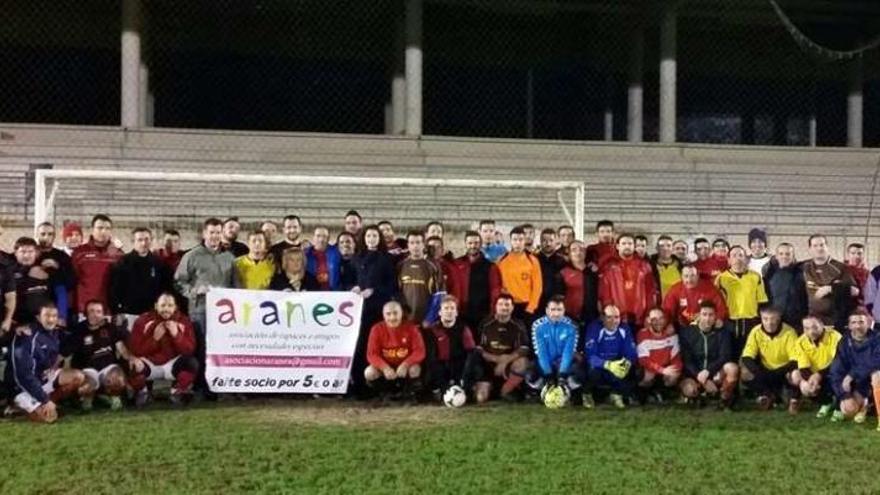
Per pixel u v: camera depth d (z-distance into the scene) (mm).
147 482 5879
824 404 8711
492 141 21172
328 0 23797
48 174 10328
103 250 9133
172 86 23797
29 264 8422
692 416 8414
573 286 9531
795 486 5949
